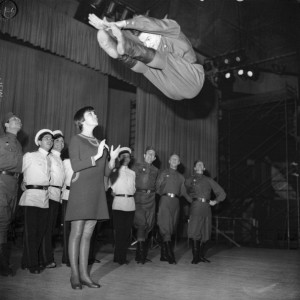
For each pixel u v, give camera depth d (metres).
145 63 2.71
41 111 7.32
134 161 7.58
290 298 2.78
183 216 9.67
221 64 10.48
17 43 7.14
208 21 9.25
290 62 10.67
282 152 11.16
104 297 2.61
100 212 2.94
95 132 8.15
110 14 7.73
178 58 2.80
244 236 10.77
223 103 11.37
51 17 6.92
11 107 6.89
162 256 4.88
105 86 8.45
